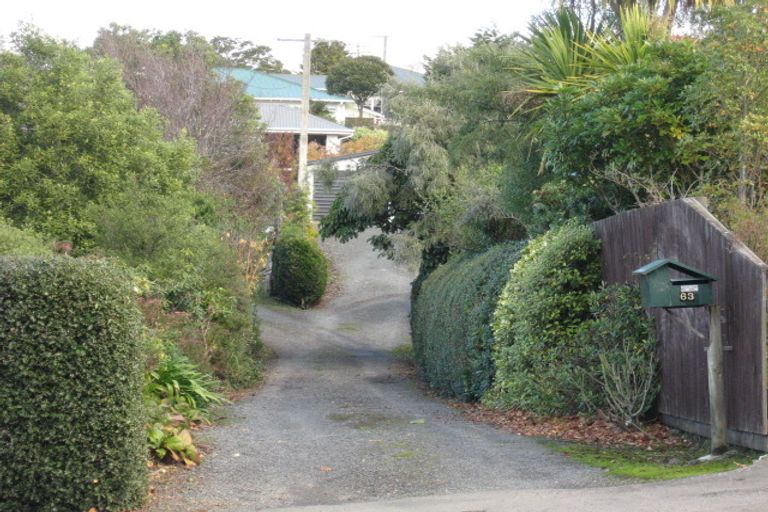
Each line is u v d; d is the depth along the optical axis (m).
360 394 16.81
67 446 7.02
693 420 9.30
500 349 13.23
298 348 28.33
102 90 18.14
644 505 6.57
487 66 17.67
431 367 18.80
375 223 27.52
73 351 7.06
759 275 7.89
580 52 15.19
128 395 7.25
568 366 10.82
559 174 13.24
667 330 9.86
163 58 33.91
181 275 16.34
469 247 20.28
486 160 19.69
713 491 6.79
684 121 11.23
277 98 67.12
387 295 37.81
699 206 9.12
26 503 7.01
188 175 20.52
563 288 11.73
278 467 8.72
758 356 7.89
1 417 6.93
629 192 12.80
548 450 9.27
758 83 9.80
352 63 74.44
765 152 9.90
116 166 17.30
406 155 25.55
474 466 8.58
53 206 16.28
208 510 7.26
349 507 7.17
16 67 17.16
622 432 10.02
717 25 10.43
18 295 7.01
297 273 35.94
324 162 29.16
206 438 10.13
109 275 7.34
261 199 33.97
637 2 15.62
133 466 7.25
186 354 15.19
